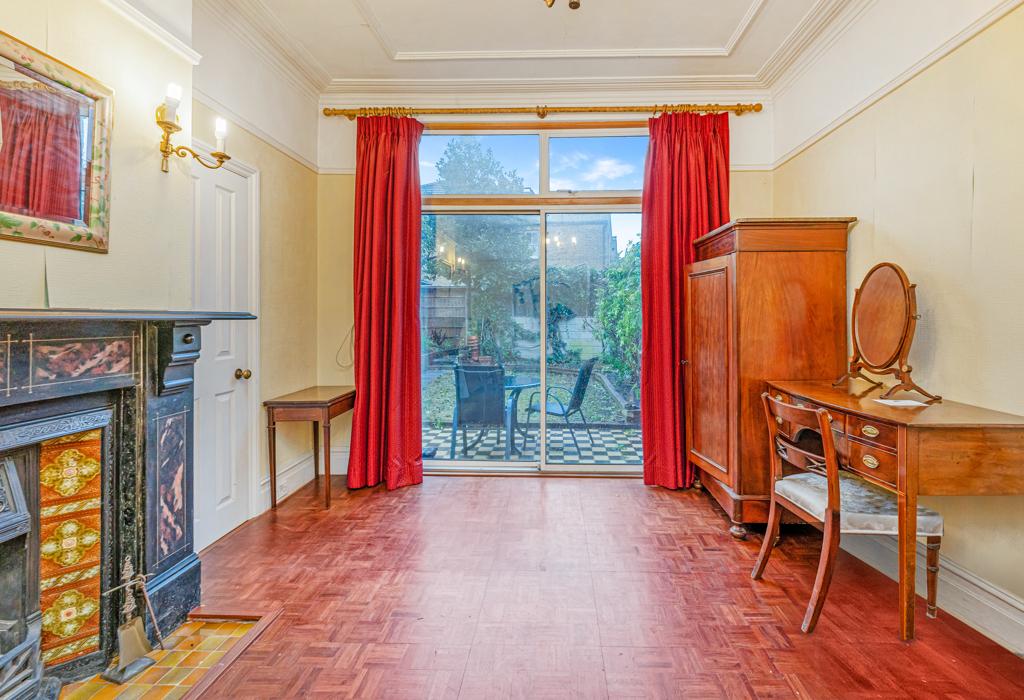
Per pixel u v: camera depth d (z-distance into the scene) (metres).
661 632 1.79
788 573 2.23
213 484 2.55
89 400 1.56
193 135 2.36
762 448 2.59
